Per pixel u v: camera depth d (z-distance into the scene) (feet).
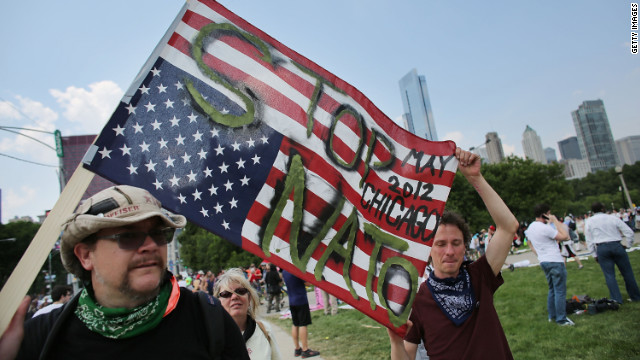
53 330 4.58
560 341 17.57
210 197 7.84
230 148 8.21
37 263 5.45
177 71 8.25
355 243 8.34
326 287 7.89
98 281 4.73
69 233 4.73
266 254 7.84
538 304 25.29
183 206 7.61
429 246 8.29
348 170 8.75
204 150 8.03
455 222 8.22
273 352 11.35
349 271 8.12
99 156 7.27
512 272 43.11
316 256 8.08
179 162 7.78
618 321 19.19
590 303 22.25
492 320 7.50
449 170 8.71
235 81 8.59
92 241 4.74
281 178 8.33
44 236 5.73
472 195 143.64
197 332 5.07
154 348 4.67
